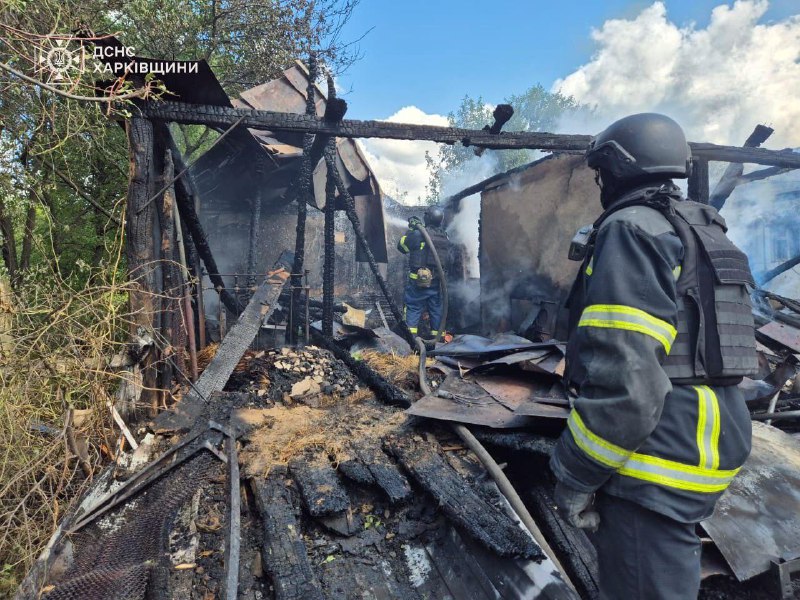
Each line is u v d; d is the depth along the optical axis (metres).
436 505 2.09
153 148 3.06
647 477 1.11
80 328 2.64
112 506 1.98
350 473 2.19
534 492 2.23
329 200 4.88
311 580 1.60
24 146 3.17
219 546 1.78
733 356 1.15
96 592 1.46
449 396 2.88
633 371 1.02
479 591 1.71
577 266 5.27
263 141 5.41
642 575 1.13
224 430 2.56
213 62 5.91
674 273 1.15
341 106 3.20
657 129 1.28
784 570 1.74
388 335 5.31
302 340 4.93
